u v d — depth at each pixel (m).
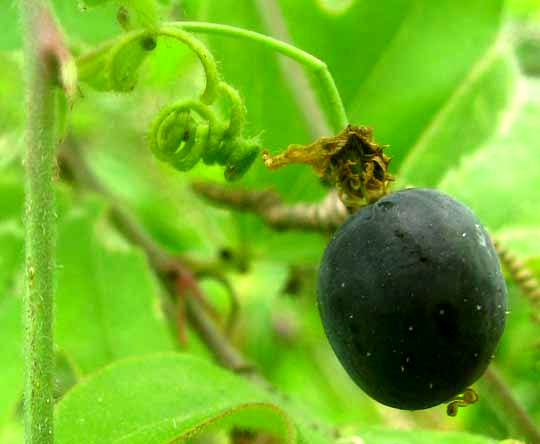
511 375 0.13
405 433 0.10
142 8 0.09
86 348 0.12
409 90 0.13
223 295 0.15
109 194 0.14
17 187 0.13
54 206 0.08
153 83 0.12
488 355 0.08
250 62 0.13
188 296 0.13
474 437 0.10
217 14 0.12
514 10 0.15
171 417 0.09
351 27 0.13
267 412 0.10
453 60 0.13
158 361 0.10
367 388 0.08
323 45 0.13
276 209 0.13
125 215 0.14
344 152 0.09
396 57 0.13
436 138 0.13
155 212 0.15
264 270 0.15
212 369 0.10
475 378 0.08
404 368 0.08
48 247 0.08
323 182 0.09
